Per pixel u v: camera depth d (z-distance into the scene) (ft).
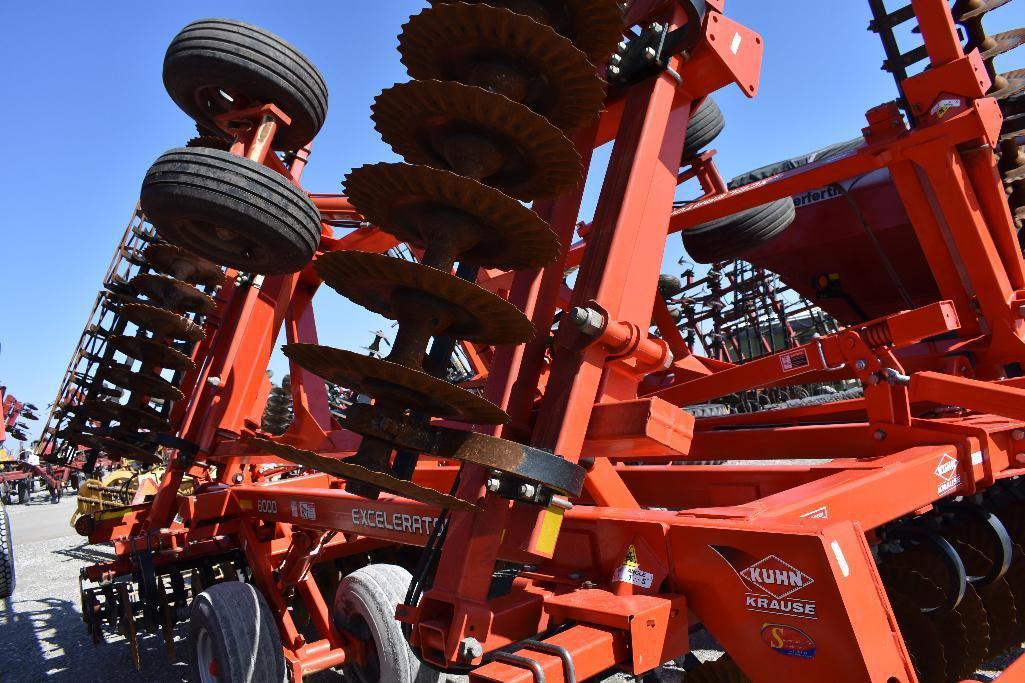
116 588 11.19
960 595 6.95
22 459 53.06
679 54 6.98
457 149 4.79
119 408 12.58
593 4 5.10
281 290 14.94
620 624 4.58
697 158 17.20
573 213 6.93
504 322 4.36
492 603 5.33
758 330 33.04
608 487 7.13
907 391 9.73
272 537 11.23
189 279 13.34
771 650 4.43
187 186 6.91
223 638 8.11
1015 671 5.00
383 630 7.91
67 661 12.98
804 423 15.16
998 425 9.58
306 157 14.44
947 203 11.73
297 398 15.37
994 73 12.21
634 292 6.31
